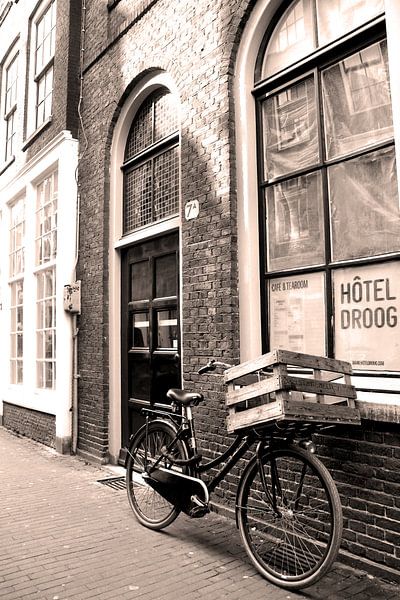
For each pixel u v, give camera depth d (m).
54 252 7.36
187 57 4.75
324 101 3.73
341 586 2.88
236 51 4.27
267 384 2.79
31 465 5.97
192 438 3.62
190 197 4.61
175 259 5.10
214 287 4.27
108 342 6.04
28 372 7.88
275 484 3.08
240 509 3.15
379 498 3.04
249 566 3.16
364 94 3.49
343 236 3.57
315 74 3.79
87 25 6.78
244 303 4.11
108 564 3.21
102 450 5.93
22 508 4.35
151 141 5.67
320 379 2.91
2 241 9.72
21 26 9.19
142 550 3.42
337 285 3.58
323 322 3.66
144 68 5.42
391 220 3.30
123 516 4.12
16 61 9.80
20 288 8.98
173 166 5.27
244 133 4.19
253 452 3.83
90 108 6.57
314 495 3.38
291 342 3.88
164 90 5.49
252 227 4.12
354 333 3.46
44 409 7.21
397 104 3.10
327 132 3.71
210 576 3.03
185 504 3.44
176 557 3.30
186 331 4.57
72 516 4.13
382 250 3.34
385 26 3.33
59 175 6.95
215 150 4.35
